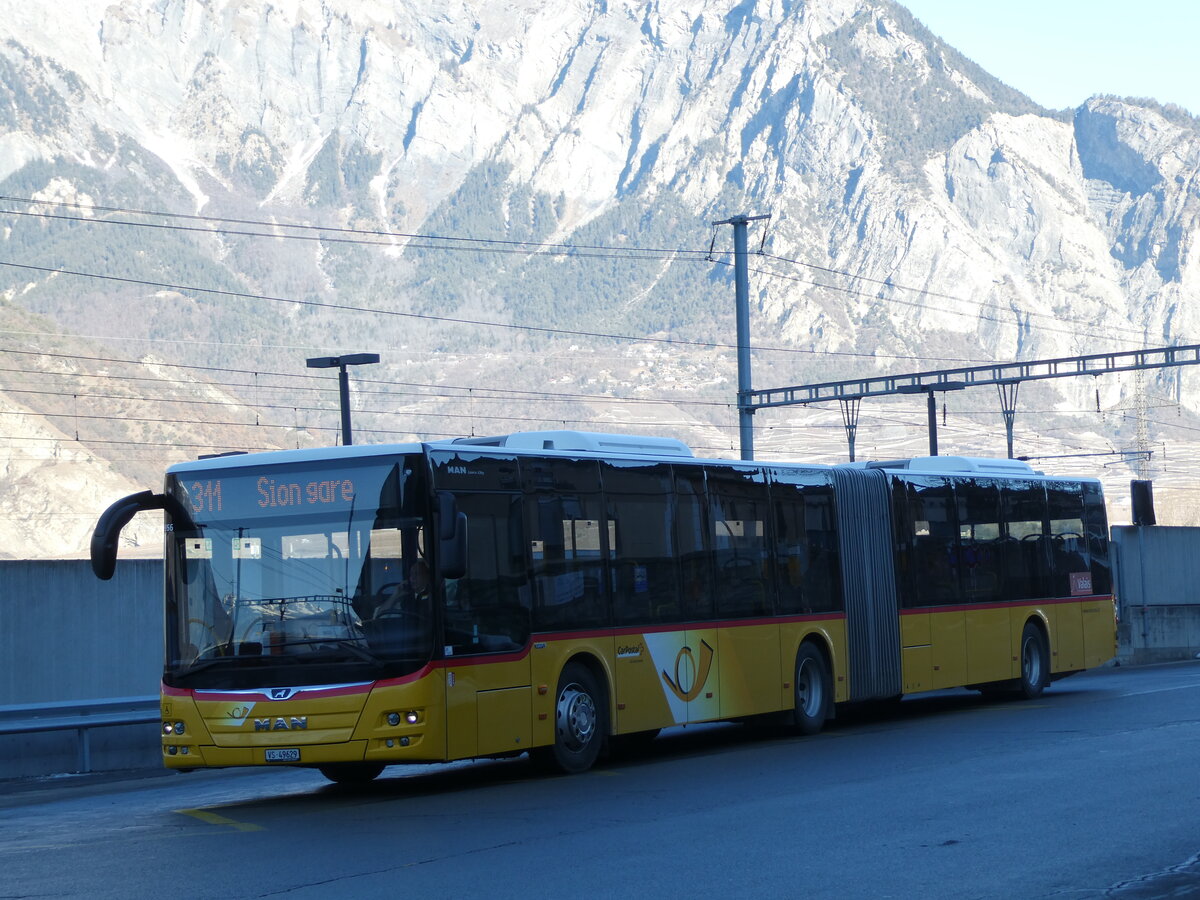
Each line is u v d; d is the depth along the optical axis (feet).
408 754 49.67
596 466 59.67
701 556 64.64
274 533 51.93
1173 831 39.73
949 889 33.06
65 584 88.99
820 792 48.55
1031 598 88.43
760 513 68.95
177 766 51.60
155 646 92.84
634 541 61.00
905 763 55.93
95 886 35.86
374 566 50.88
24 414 651.66
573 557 57.67
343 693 49.83
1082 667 92.58
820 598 72.28
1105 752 56.75
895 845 38.37
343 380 145.48
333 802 51.49
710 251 168.76
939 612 80.59
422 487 51.29
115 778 68.23
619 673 59.06
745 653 66.49
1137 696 84.84
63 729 68.49
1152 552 141.28
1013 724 70.64
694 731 77.51
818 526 72.95
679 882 34.37
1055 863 35.76
